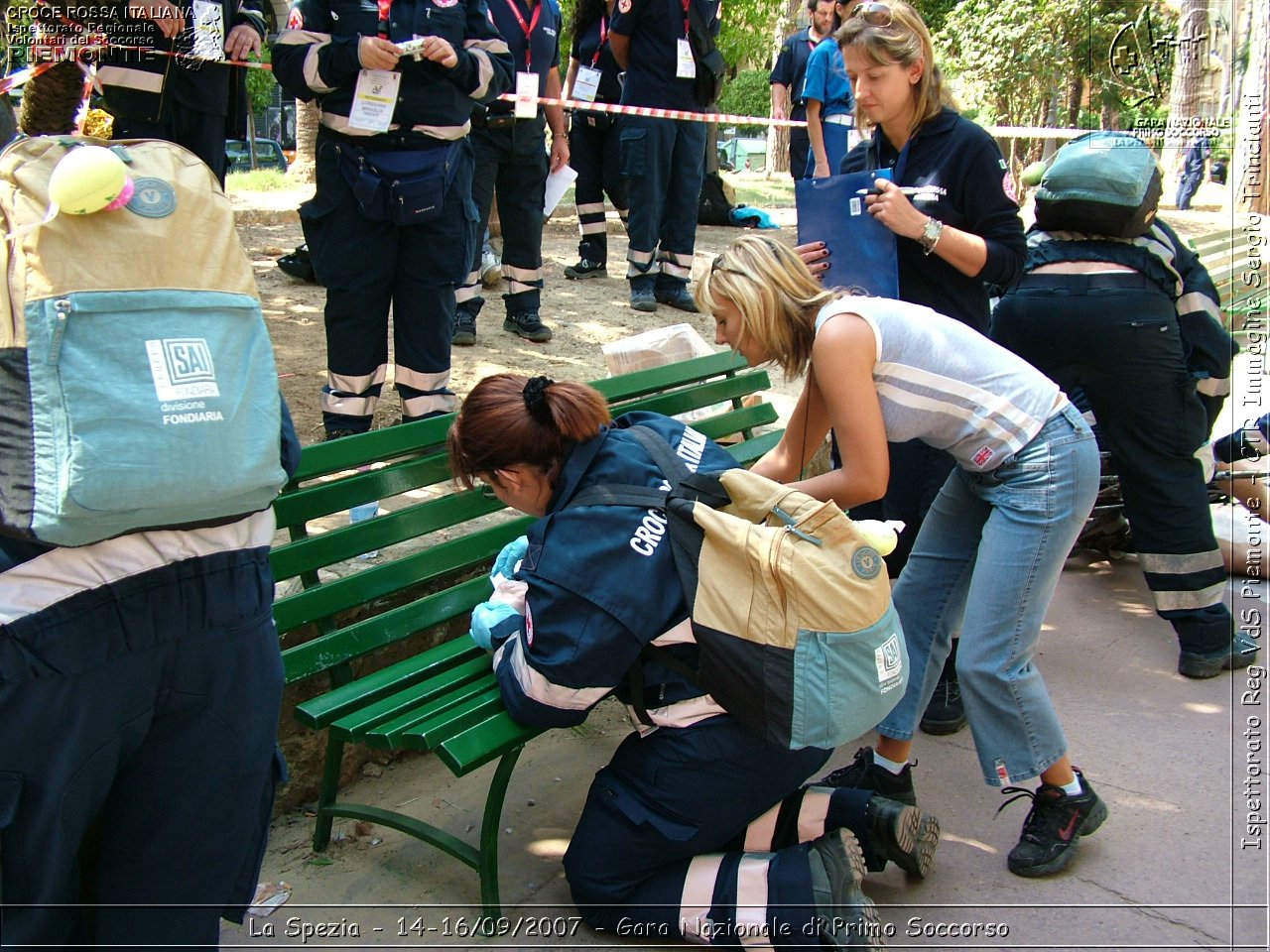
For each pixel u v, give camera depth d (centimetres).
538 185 574
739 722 249
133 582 175
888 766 305
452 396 436
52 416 161
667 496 250
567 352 576
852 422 257
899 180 329
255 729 194
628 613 240
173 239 174
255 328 184
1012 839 307
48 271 163
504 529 344
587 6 688
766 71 2467
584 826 260
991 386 268
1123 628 431
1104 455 479
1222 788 328
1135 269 368
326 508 293
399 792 320
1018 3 1362
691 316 675
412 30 385
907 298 335
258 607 192
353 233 400
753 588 239
